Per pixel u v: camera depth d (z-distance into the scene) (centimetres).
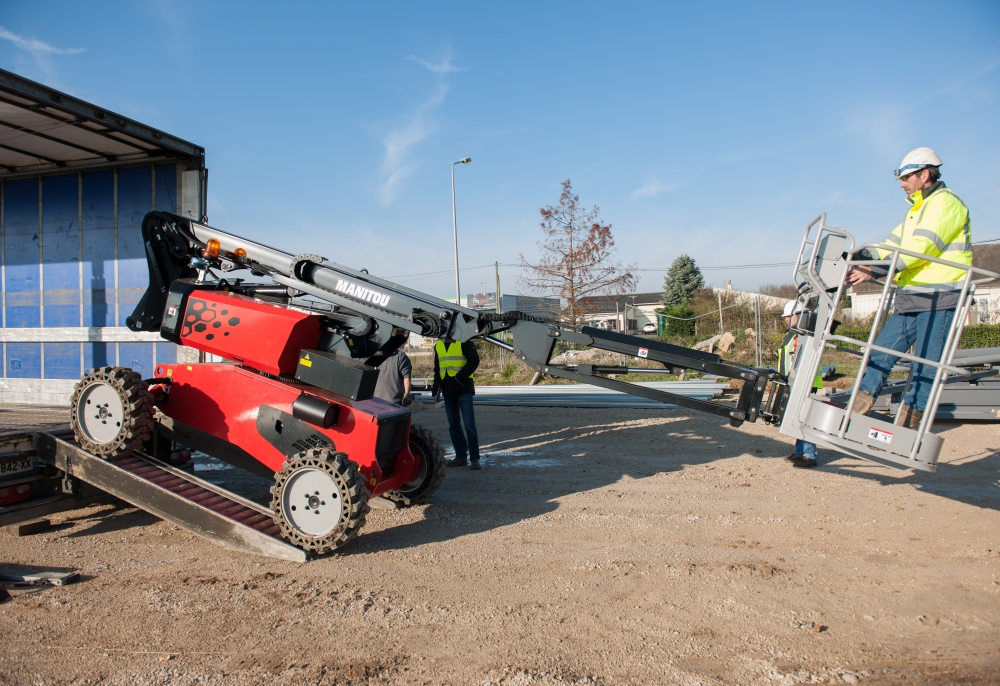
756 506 568
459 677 293
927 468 408
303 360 491
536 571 423
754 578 408
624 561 439
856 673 296
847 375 1361
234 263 545
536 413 1150
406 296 487
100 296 1031
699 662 306
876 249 471
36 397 1077
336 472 430
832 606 367
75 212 1042
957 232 444
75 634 336
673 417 1062
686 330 2606
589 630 339
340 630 339
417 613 360
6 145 920
